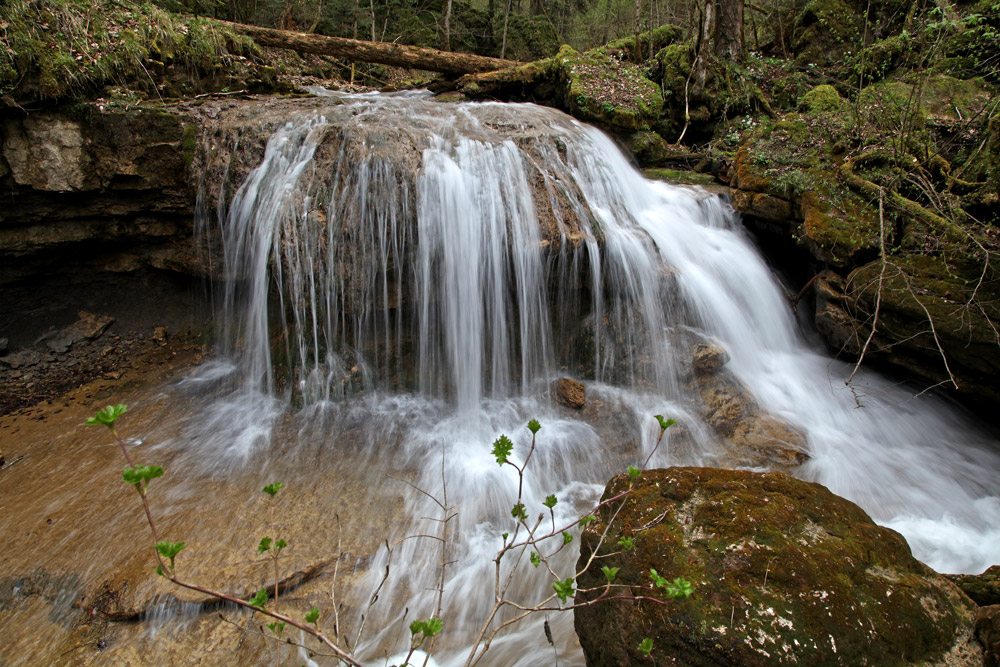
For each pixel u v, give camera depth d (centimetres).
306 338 548
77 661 319
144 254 660
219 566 369
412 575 382
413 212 540
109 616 341
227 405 559
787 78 1017
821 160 673
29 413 544
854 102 748
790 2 1287
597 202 660
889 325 534
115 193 611
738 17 1059
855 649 236
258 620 341
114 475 461
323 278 535
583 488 470
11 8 579
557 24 1817
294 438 511
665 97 1029
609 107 880
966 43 738
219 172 602
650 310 600
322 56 1166
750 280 686
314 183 555
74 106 584
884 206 593
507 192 581
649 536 280
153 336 655
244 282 611
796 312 702
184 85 752
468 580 381
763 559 262
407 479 465
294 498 439
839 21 1055
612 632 260
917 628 250
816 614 242
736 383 578
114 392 579
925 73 714
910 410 567
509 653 333
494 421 539
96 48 640
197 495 439
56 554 382
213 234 624
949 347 496
